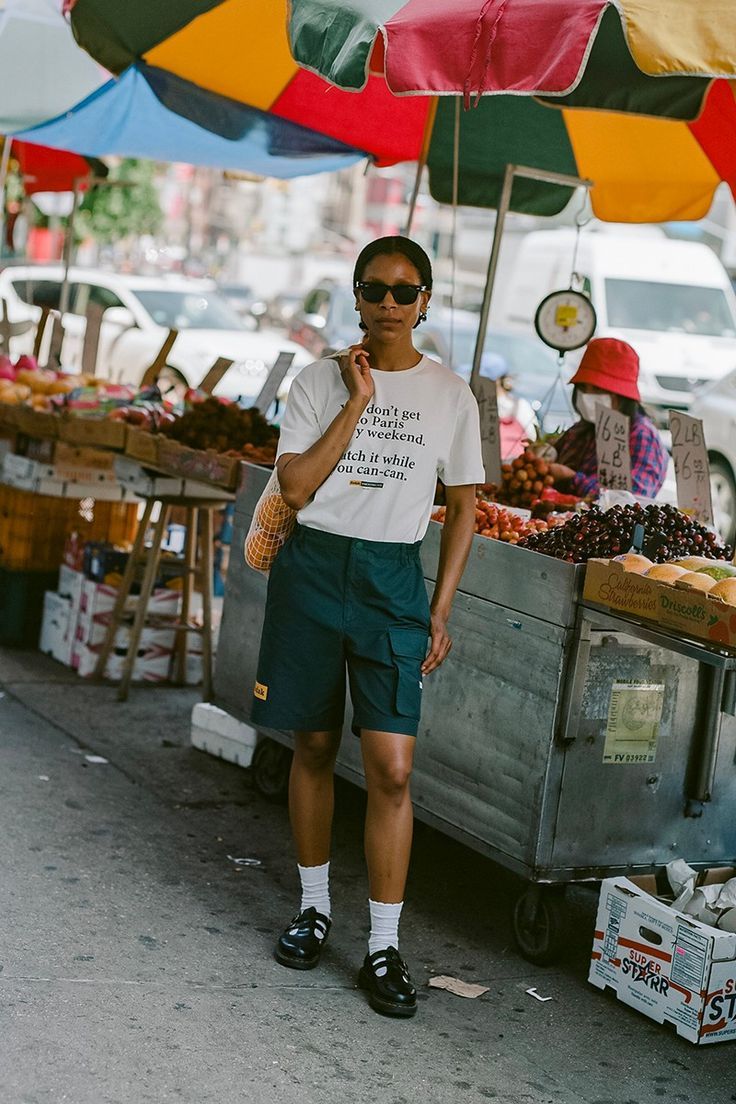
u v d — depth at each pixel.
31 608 7.12
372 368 3.63
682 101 5.05
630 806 4.00
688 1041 3.65
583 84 5.20
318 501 3.58
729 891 3.86
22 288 15.66
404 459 3.57
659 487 5.80
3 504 7.16
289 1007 3.56
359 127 7.06
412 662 3.57
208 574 6.27
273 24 5.89
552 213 7.25
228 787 5.34
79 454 6.89
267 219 46.91
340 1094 3.15
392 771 3.55
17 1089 2.92
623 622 3.65
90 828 4.68
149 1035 3.27
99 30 5.89
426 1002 3.73
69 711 6.05
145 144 7.33
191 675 6.73
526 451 5.65
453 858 4.95
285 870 4.57
